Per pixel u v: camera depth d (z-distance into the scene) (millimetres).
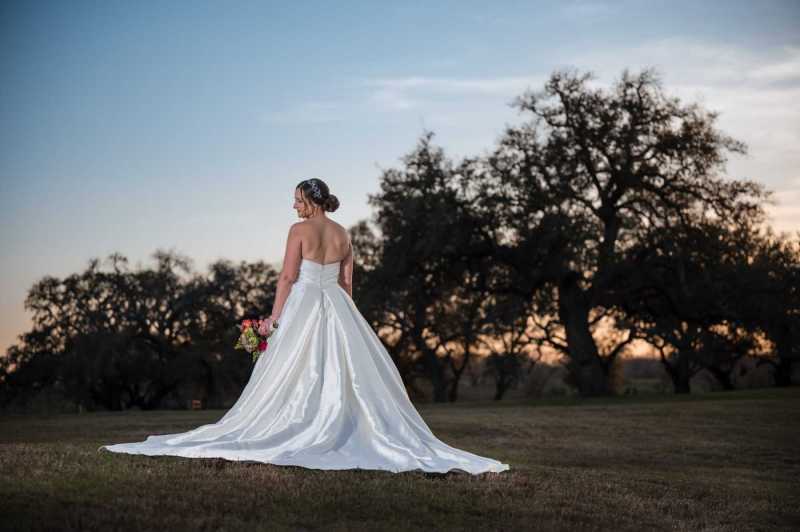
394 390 6715
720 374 49844
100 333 47938
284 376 6520
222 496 5215
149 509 4828
